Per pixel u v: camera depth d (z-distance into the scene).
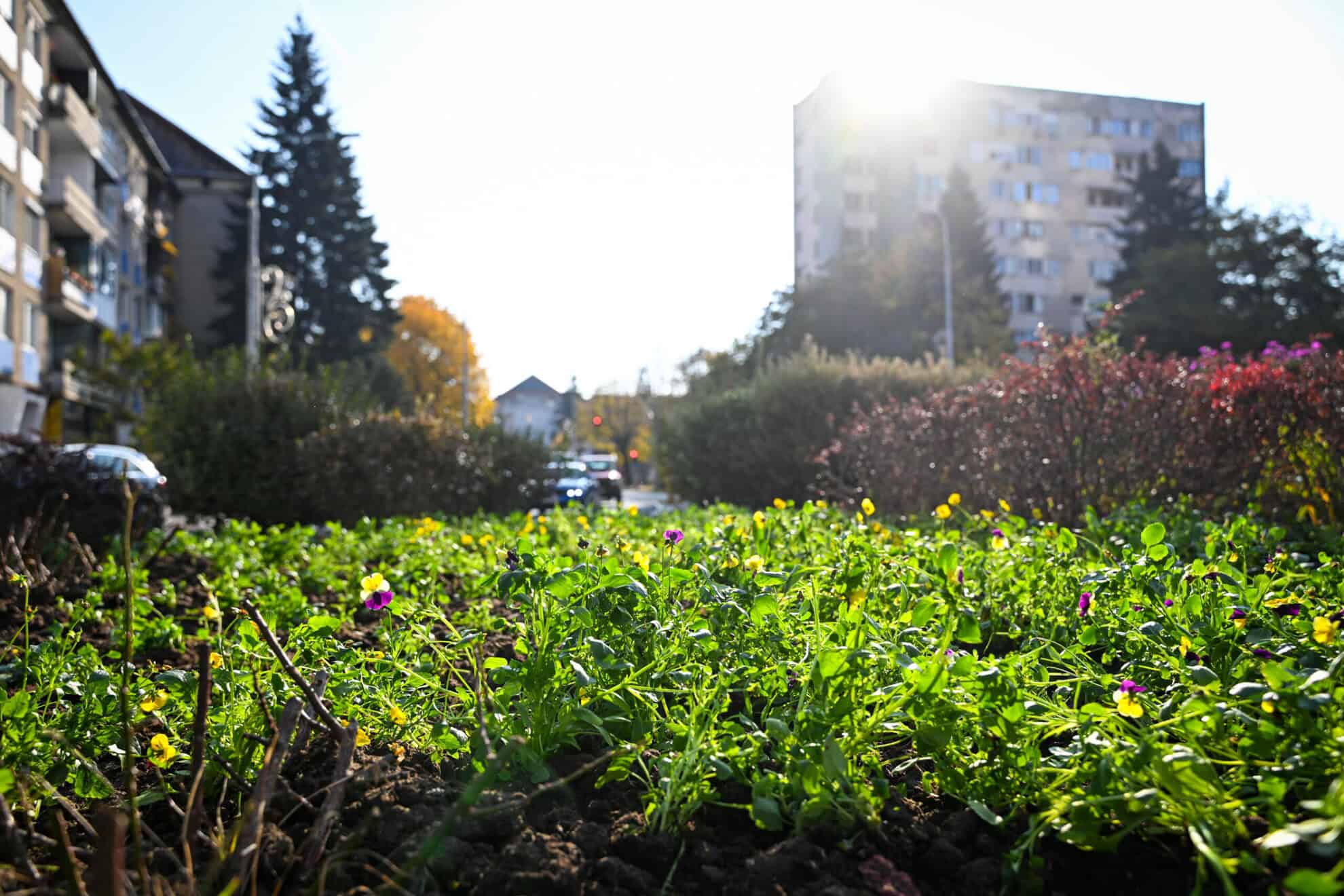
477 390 65.31
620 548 4.32
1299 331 42.88
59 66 36.09
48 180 34.19
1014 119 77.06
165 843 2.53
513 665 3.19
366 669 4.02
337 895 2.23
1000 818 2.56
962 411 10.07
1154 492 8.11
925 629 3.51
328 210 51.81
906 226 75.44
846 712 2.65
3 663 4.02
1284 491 7.70
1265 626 3.42
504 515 16.12
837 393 19.98
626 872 2.36
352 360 48.16
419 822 2.54
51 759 2.88
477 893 2.29
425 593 6.27
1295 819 2.30
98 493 9.55
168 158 56.78
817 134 77.50
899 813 2.64
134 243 44.78
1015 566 4.73
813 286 56.97
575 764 2.94
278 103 53.53
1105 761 2.35
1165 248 53.34
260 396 16.41
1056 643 3.99
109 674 3.27
